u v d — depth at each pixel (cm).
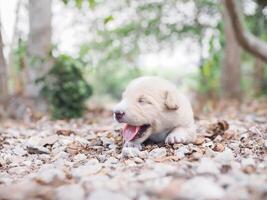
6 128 124
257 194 46
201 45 221
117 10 239
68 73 150
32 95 168
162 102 77
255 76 262
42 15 172
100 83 350
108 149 81
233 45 225
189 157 69
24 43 175
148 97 76
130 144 77
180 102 80
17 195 49
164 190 46
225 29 223
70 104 149
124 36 251
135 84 78
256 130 92
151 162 65
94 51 252
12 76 176
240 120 126
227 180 49
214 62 221
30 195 49
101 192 47
